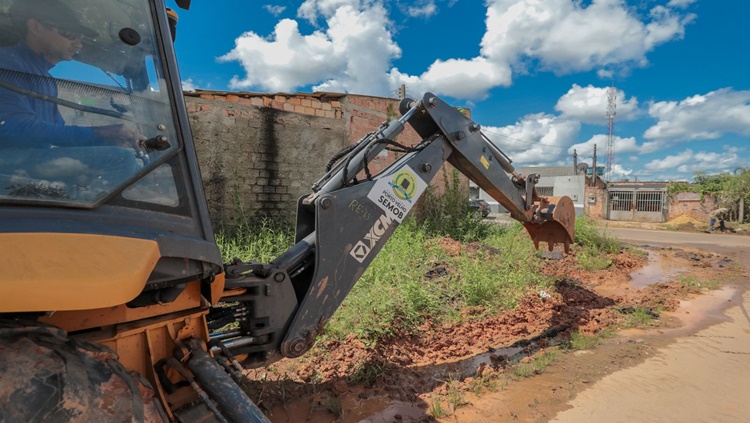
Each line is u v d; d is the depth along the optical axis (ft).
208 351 7.07
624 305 20.63
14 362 4.00
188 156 6.51
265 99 27.40
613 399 11.84
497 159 14.83
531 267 25.91
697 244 47.83
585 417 10.95
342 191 10.53
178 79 6.68
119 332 5.97
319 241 10.13
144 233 5.36
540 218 16.60
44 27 5.54
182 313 6.88
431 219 34.96
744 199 77.10
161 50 6.55
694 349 15.43
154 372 6.17
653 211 95.71
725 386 12.64
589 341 15.87
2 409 3.68
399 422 10.53
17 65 5.29
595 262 29.30
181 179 6.34
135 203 5.77
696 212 87.71
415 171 12.18
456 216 35.68
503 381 12.73
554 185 114.73
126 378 4.77
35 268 4.18
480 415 10.99
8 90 5.16
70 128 5.49
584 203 106.83
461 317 17.51
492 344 15.48
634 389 12.42
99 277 4.43
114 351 5.64
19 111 5.18
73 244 4.61
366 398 11.57
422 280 20.40
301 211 11.46
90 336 5.79
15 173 4.99
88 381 4.31
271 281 9.57
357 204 10.77
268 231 25.04
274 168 27.12
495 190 14.92
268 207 26.94
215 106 24.94
